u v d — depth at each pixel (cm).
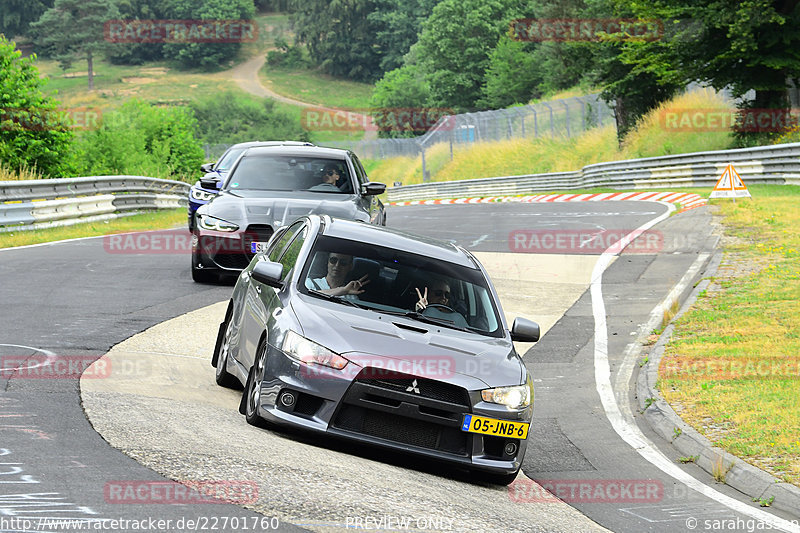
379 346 2569
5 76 12081
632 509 2584
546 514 2405
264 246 3675
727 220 8438
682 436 3309
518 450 2628
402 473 2491
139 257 6638
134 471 2048
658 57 14650
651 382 4022
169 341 3922
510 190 19762
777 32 13588
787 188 10925
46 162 12444
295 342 2561
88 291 5006
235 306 3288
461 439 2558
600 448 3269
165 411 2667
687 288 5981
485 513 2230
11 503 1762
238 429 2569
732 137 15488
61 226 8588
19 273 5512
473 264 3131
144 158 15562
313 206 5234
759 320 4941
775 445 3075
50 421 2406
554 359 4581
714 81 14525
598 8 19362
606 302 5753
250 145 7669
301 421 2500
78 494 1853
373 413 2517
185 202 13488
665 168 14338
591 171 16912
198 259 5341
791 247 6912
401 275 2928
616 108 19812
